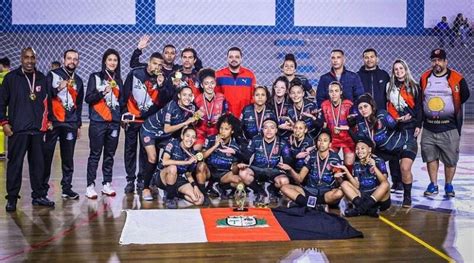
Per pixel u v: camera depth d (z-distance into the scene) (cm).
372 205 550
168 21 1556
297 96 623
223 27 1577
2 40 1516
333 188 582
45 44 1529
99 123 621
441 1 1623
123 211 566
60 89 592
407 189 596
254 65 1603
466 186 698
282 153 609
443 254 436
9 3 1511
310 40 1620
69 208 578
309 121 626
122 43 1548
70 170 622
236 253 434
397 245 458
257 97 621
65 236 479
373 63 660
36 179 583
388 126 613
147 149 614
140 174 670
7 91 555
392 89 625
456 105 618
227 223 511
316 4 1612
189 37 1565
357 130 620
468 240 473
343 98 649
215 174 621
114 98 624
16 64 1508
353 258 425
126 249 443
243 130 637
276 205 598
